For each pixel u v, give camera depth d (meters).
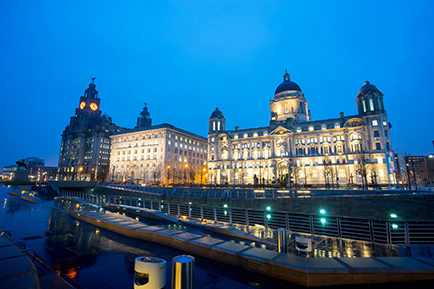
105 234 12.38
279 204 37.09
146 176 110.75
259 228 15.91
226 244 9.07
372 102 78.94
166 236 10.41
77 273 7.35
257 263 7.47
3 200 31.16
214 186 76.56
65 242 10.86
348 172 77.50
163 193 55.72
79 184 79.94
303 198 35.78
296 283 6.69
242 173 88.62
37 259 8.55
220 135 100.88
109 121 165.88
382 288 6.40
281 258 7.48
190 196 46.69
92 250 9.68
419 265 7.01
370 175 73.31
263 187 71.69
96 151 149.00
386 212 31.78
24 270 5.16
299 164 85.38
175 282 4.65
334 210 34.03
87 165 147.75
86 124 160.25
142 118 154.00
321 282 6.55
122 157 123.00
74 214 17.61
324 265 6.93
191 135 125.44
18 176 127.44
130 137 122.31
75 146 157.75
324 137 84.50
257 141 95.50
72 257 8.84
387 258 7.65
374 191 39.53
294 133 87.44
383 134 75.19
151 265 4.70
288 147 87.50
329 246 11.60
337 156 80.44
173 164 112.06
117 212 22.05
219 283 6.67
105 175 150.38
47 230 13.29
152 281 4.64
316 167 82.69
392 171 73.00
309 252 9.94
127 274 7.34
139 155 116.62
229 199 40.81
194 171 122.69
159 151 110.19
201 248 8.97
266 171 90.25
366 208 32.72
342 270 6.62
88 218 15.53
